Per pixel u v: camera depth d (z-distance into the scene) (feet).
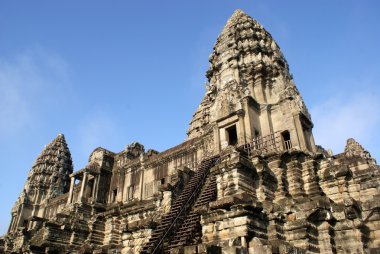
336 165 67.15
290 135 79.41
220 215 49.42
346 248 53.11
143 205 91.30
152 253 53.72
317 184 66.08
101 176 142.72
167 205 75.00
